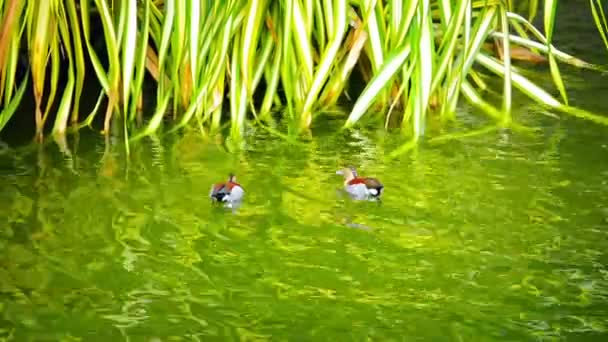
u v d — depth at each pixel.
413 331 7.58
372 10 12.04
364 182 10.25
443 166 11.18
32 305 7.96
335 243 9.24
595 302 8.07
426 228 9.57
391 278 8.52
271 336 7.50
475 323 7.71
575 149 11.74
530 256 8.95
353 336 7.50
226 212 9.93
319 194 10.42
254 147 11.83
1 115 11.47
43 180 10.66
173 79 12.16
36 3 11.36
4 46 11.22
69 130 12.29
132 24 11.70
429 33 11.80
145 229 9.48
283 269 8.70
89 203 10.05
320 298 8.14
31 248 9.01
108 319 7.75
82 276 8.50
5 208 9.86
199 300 8.10
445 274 8.59
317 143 11.99
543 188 10.52
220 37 11.97
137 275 8.53
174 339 7.43
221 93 12.36
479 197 10.30
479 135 12.23
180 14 11.88
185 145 11.89
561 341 7.42
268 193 10.43
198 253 9.00
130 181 10.67
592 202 10.16
